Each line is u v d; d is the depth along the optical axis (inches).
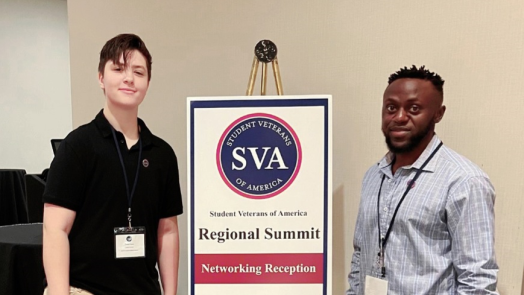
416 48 73.0
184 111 98.0
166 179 61.0
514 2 63.9
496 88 66.1
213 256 60.0
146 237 57.6
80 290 54.4
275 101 58.7
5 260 78.7
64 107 198.7
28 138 189.9
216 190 59.5
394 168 56.9
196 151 59.5
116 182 54.9
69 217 53.6
